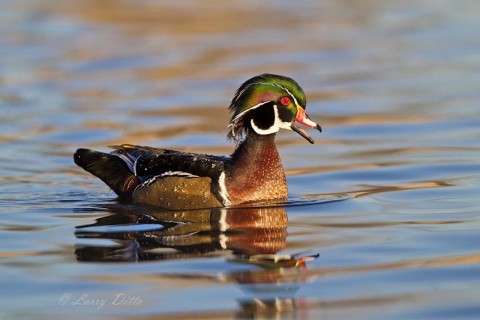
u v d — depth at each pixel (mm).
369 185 17141
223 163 15711
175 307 10734
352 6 40500
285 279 11656
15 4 40469
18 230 14094
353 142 20906
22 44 32969
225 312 10547
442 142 20500
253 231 13953
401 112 23578
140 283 11531
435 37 33750
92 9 39594
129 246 13164
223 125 22609
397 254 12648
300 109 15836
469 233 13617
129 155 16406
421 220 14484
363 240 13383
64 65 29891
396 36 34156
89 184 17547
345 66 29531
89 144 20938
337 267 12133
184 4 40844
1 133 21938
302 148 20594
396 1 41531
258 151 15711
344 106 24469
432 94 25484
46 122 23016
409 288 11273
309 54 31297
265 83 15758
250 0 41625
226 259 12500
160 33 35000
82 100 25406
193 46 32781
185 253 12781
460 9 39219
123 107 24641
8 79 27875
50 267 12203
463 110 23500
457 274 11742
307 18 38031
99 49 32188
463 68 28672
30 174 18344
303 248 13008
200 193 15484
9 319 10469
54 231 14000
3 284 11578
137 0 41688
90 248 13047
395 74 28297
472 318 10297
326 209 15336
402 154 19531
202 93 26094
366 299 10938
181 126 22547
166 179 15617
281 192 15891
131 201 16047
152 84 27391
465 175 17594
